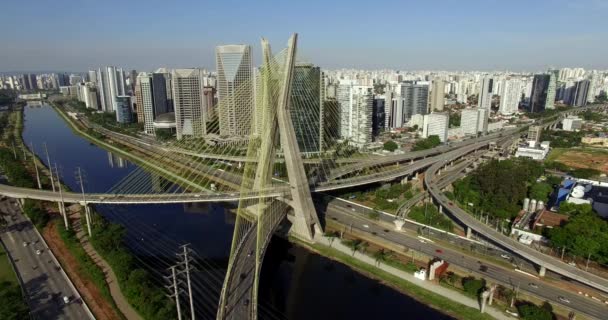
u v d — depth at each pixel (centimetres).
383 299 12862
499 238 15075
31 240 15888
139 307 11219
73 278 13112
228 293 10969
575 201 18788
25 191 19650
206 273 14012
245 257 12975
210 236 17288
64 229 16312
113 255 13650
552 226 16388
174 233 17625
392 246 15938
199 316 11300
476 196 19888
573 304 11931
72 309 11525
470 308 12088
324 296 13112
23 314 10594
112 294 12194
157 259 15050
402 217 18788
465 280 13462
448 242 16050
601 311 11588
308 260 15475
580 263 14062
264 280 14150
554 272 13700
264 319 11869
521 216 18025
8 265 13900
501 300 12300
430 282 13425
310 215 16850
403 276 13862
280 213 17012
